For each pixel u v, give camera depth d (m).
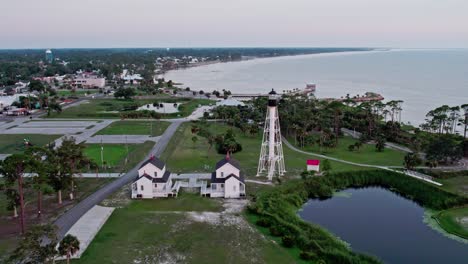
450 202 93.56
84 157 101.88
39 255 55.66
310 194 102.56
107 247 69.12
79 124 189.25
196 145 147.25
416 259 69.06
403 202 99.06
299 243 71.38
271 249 69.69
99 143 148.88
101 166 119.19
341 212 91.62
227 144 135.25
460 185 102.88
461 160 125.25
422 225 84.31
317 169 112.88
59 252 58.50
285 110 191.62
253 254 67.69
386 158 129.75
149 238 73.06
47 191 88.12
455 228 81.50
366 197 102.62
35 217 81.44
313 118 169.38
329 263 65.75
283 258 66.44
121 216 83.19
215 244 71.19
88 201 91.19
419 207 95.50
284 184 103.69
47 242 68.56
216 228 78.12
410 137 155.12
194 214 85.06
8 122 193.75
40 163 81.06
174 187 98.62
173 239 72.88
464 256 70.25
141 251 67.94
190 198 94.62
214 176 99.62
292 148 145.38
